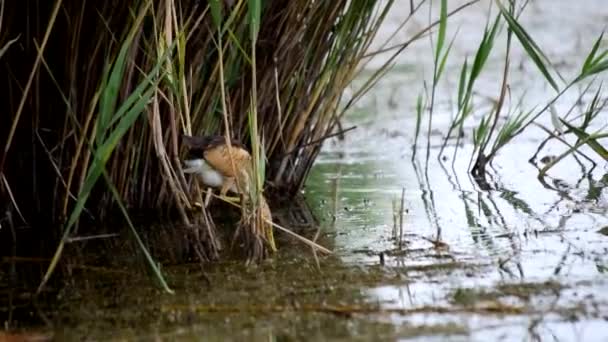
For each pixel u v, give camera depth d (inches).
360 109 495.8
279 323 239.3
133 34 271.7
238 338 230.5
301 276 274.1
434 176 385.7
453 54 584.1
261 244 291.0
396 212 336.8
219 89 324.8
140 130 331.9
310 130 362.6
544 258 279.4
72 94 319.0
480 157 386.3
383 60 573.9
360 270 276.8
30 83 301.9
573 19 650.2
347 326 235.5
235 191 313.9
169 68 285.7
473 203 345.7
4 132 327.6
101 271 290.0
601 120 433.4
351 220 331.3
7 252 313.3
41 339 235.1
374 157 420.5
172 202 341.7
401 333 229.6
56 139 331.0
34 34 315.0
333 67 352.2
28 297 269.6
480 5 666.8
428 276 268.8
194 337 232.5
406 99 504.4
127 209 341.7
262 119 343.0
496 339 224.5
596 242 292.4
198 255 294.2
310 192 370.6
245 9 315.6
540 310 240.2
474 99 490.0
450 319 237.6
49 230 334.3
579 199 342.0
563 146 414.6
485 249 291.1
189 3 308.0
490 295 251.4
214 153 286.0
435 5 667.4
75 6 308.0
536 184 365.1
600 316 235.6
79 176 330.6
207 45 318.0
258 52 333.1
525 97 480.7
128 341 232.1
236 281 272.8
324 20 339.9
